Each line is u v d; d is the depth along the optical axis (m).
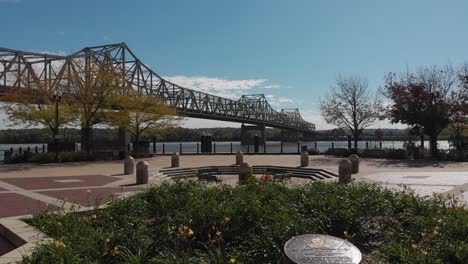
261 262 5.88
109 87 33.22
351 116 40.72
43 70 49.12
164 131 41.22
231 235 7.03
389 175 18.89
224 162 29.02
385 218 7.71
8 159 29.53
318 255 4.93
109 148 37.50
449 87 33.91
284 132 102.88
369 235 7.20
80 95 32.69
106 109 34.94
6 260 5.86
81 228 7.10
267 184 10.48
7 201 11.95
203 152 41.69
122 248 6.02
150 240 6.53
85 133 35.03
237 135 100.00
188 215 7.44
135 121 37.56
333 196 8.62
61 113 33.25
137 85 56.31
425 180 16.75
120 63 53.91
